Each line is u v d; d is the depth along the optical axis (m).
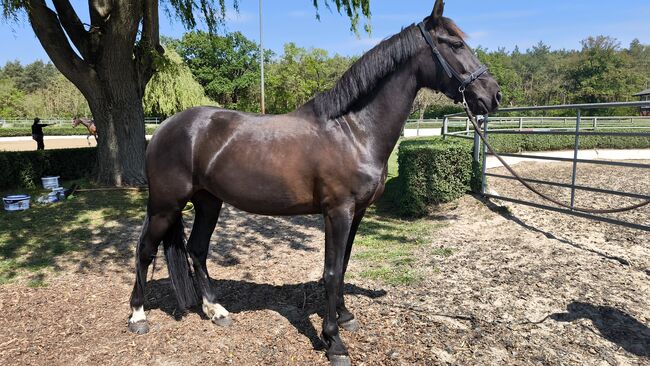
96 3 8.23
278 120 2.73
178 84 28.80
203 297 3.23
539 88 59.28
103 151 9.12
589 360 2.66
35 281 4.04
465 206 6.46
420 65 2.59
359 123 2.58
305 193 2.63
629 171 10.18
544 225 5.52
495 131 6.37
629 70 50.88
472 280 3.91
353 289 3.75
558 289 3.67
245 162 2.66
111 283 4.00
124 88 8.77
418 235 5.36
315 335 2.99
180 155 2.80
